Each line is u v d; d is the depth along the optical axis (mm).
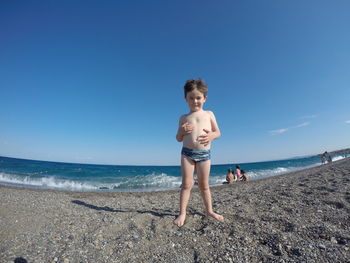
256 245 1148
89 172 15016
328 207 1634
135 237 1340
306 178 3855
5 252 1149
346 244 1068
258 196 2309
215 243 1201
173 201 2809
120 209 2234
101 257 1110
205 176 1509
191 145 1476
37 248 1213
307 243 1104
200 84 1490
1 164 18188
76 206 2479
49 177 10500
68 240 1333
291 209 1659
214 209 1826
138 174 13953
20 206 2262
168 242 1252
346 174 3609
